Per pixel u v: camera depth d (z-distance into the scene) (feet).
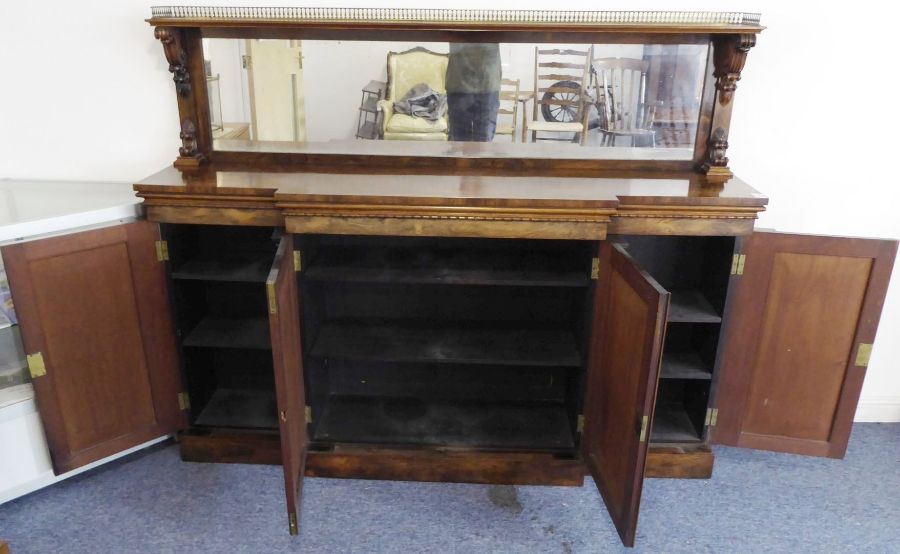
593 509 6.15
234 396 7.29
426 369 7.26
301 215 5.47
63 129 6.97
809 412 6.38
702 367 6.48
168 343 6.41
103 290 5.88
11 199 6.21
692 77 6.13
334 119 6.46
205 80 6.33
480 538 5.76
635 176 6.27
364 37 6.17
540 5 6.40
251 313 7.14
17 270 5.33
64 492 6.25
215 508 6.07
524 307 6.98
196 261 6.61
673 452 6.48
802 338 6.13
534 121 6.39
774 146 6.68
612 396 5.62
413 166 6.59
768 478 6.62
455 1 6.41
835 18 6.19
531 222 5.44
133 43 6.63
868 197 6.77
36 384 5.65
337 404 7.13
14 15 6.51
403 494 6.31
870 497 6.35
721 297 6.12
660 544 5.70
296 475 5.66
